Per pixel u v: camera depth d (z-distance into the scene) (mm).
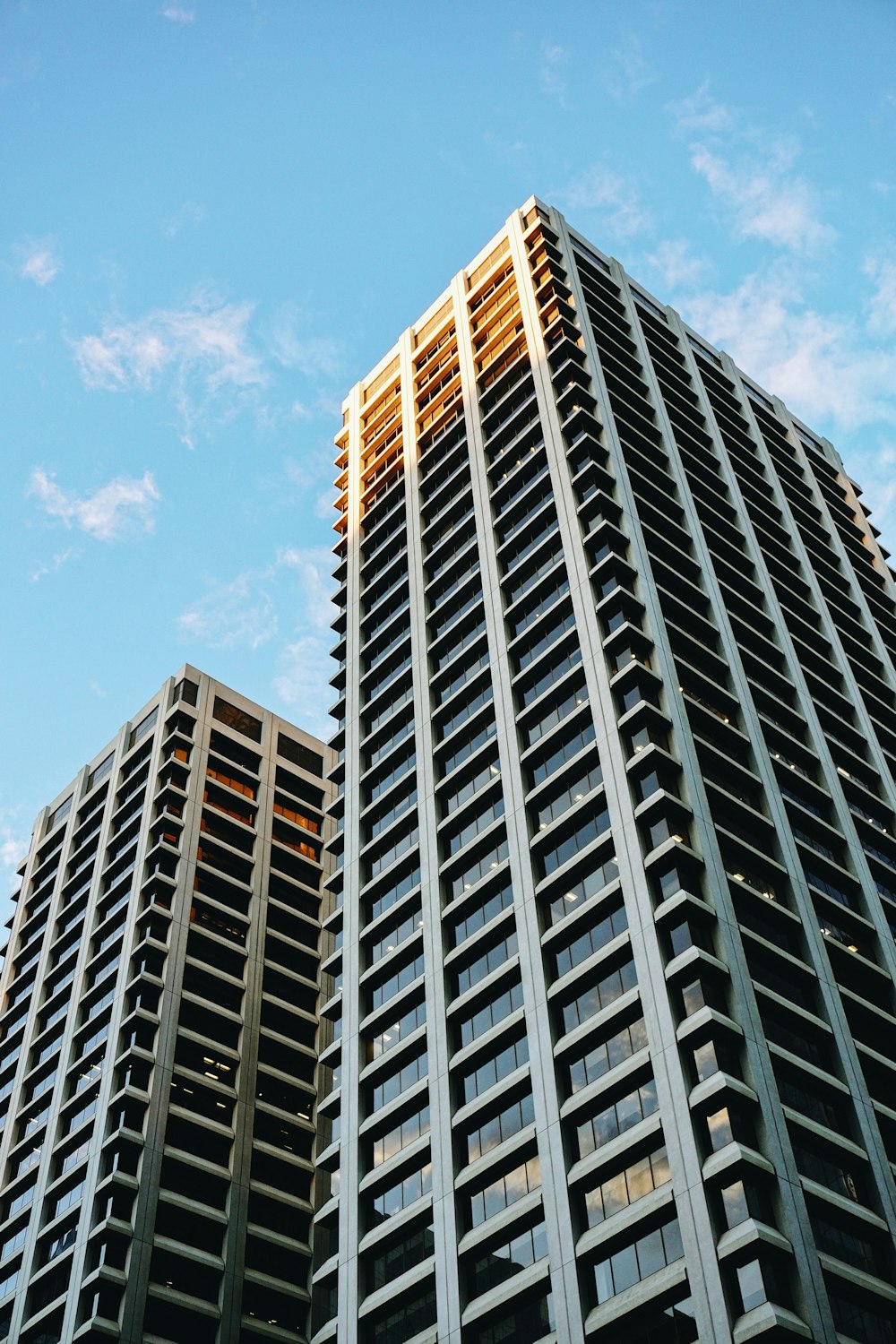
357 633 94438
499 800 71188
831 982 59562
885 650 93750
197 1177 83438
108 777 112688
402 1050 66250
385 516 101812
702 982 54406
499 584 81750
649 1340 47344
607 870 61656
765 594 85562
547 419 88562
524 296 101312
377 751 85375
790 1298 45531
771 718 76438
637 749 65188
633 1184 51500
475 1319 53531
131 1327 73938
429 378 107250
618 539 76938
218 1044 89938
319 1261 84188
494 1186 57281
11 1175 88688
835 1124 53688
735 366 114062
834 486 111125
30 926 108250
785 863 64375
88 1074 89438
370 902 76750
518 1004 62156
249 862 103875
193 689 113750
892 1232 50281
